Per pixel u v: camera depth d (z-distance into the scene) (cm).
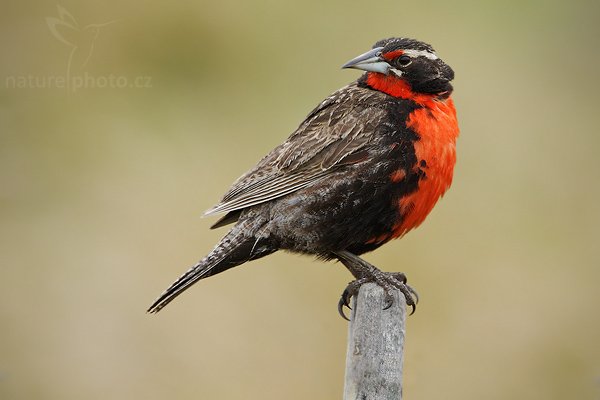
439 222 1316
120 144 1424
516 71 1541
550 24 1636
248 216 892
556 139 1445
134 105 1479
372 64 905
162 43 1525
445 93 905
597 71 1570
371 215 879
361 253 923
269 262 1234
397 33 1559
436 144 877
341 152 875
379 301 762
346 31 1559
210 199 1328
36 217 1347
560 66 1573
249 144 1417
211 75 1527
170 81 1513
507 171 1397
